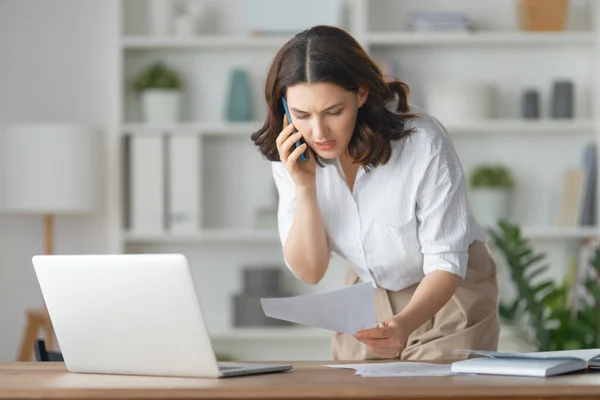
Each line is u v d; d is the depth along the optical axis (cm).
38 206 580
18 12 644
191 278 220
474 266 323
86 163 589
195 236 614
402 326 265
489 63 644
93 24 646
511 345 634
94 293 235
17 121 642
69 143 584
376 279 321
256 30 626
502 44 636
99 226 638
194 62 646
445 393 196
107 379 226
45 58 644
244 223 644
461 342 310
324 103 264
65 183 582
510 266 528
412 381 212
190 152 619
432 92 621
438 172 293
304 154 296
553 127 618
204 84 646
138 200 617
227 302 644
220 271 645
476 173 628
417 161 294
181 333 225
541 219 641
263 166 646
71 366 247
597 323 505
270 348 639
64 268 238
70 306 240
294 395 196
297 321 247
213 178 644
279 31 628
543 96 644
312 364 263
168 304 224
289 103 271
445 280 287
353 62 266
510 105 643
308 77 263
